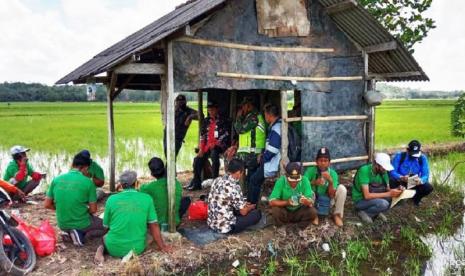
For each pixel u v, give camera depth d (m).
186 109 9.56
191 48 6.68
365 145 8.59
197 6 8.48
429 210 8.28
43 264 5.66
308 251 6.69
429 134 21.56
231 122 9.78
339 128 8.29
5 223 5.38
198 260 5.96
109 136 9.27
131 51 6.04
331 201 7.30
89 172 8.66
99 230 6.54
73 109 59.72
